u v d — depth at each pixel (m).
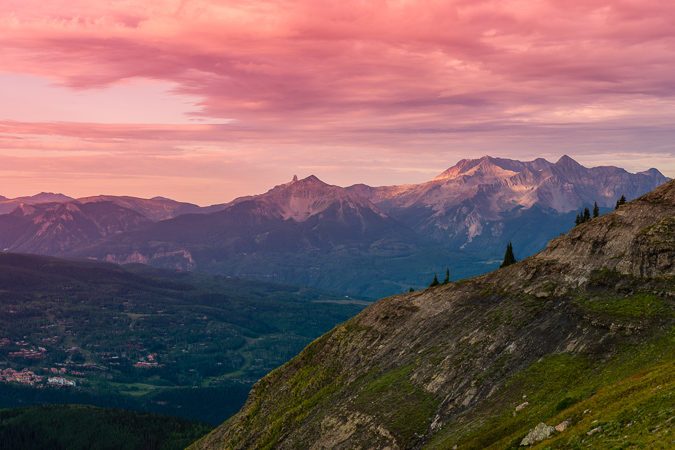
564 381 101.75
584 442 72.62
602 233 137.50
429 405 119.75
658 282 115.25
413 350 147.50
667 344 95.75
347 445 122.19
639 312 108.75
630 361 96.44
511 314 132.62
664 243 121.44
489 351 124.31
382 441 115.56
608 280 124.31
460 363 126.38
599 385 93.38
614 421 73.56
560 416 86.25
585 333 111.81
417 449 108.56
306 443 135.50
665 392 73.62
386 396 130.38
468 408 111.62
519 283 145.88
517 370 113.69
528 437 84.56
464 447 96.62
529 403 100.81
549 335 117.94
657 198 137.12
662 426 65.56
